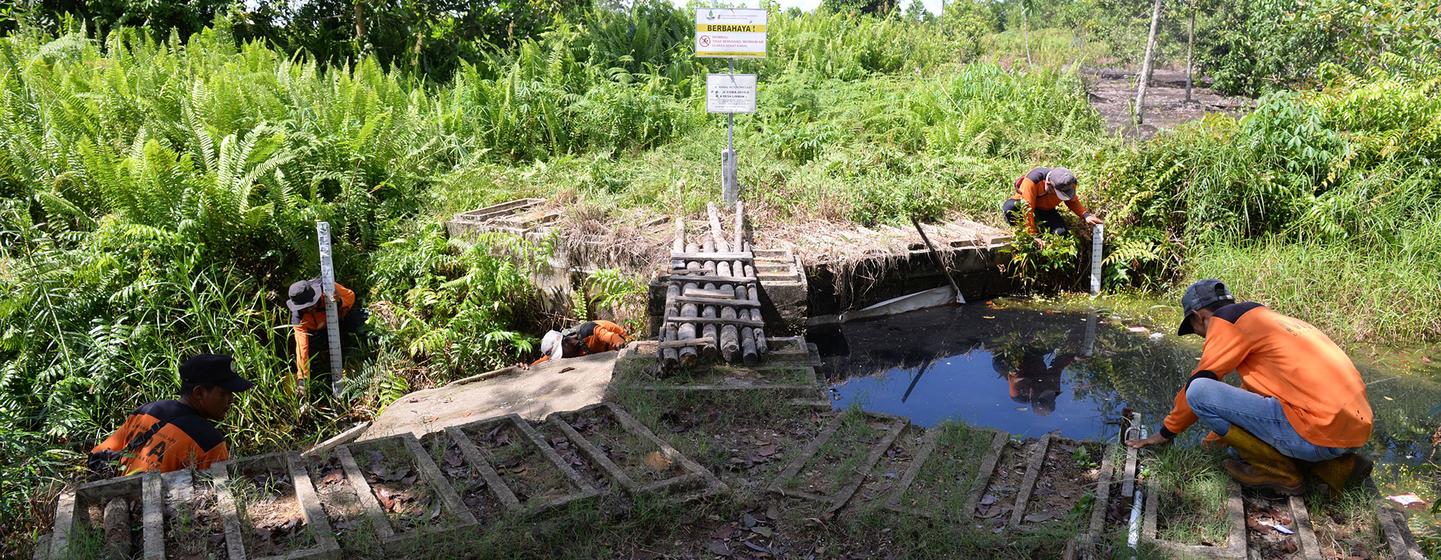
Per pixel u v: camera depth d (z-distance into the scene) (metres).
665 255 7.15
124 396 5.96
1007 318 7.36
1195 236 7.90
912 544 3.38
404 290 7.62
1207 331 3.92
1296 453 3.57
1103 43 19.05
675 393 4.89
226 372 4.44
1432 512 3.60
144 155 7.05
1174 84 17.05
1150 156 8.14
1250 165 7.77
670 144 10.86
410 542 3.31
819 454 4.13
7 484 4.39
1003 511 3.62
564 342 6.41
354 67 13.80
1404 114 7.92
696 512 3.61
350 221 8.35
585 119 10.98
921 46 16.59
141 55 11.68
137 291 6.27
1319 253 7.28
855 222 8.23
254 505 3.70
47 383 5.79
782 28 16.12
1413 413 5.20
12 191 7.91
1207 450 3.97
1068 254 7.77
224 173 7.20
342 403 6.32
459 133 10.64
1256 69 13.72
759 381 5.12
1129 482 3.71
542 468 4.02
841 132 10.69
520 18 14.98
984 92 11.86
